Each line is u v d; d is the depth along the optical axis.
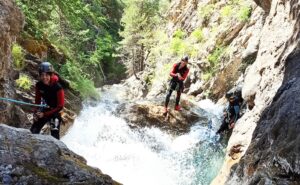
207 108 11.91
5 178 2.22
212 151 8.65
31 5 10.52
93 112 9.98
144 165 8.13
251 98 7.76
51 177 2.36
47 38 11.29
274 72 6.67
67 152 2.73
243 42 12.59
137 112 10.03
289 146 3.82
